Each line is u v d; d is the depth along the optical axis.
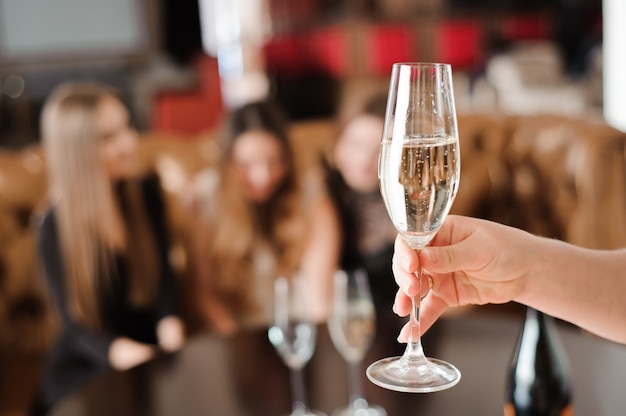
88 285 2.35
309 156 3.00
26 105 5.39
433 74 0.68
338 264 2.47
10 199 2.62
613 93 4.12
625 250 0.79
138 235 2.41
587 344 1.49
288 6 7.82
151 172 2.77
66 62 5.46
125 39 5.57
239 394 1.41
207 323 2.60
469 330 1.61
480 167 2.98
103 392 1.45
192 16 6.75
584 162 2.72
